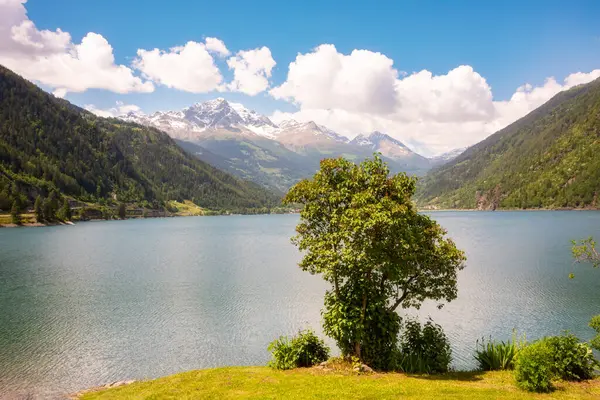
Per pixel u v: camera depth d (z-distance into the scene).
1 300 54.22
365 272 22.50
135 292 59.16
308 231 24.09
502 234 141.38
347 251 20.34
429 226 23.12
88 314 47.06
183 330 41.41
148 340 38.66
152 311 48.56
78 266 85.25
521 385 18.48
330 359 23.86
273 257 100.19
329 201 22.59
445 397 17.11
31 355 34.84
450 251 22.53
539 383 18.02
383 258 20.52
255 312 48.12
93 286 63.44
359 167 23.42
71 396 25.61
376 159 23.03
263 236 168.12
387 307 24.50
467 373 22.56
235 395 18.86
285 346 25.19
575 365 20.06
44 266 85.44
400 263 21.36
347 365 22.61
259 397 18.08
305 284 64.75
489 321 42.25
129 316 46.47
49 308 49.81
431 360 23.94
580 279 62.69
